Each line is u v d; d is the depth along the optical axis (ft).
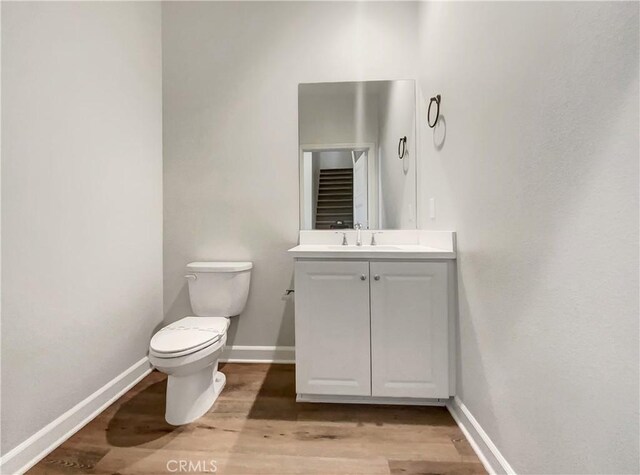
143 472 3.64
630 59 1.90
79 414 4.47
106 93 5.14
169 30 6.81
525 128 2.94
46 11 4.01
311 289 4.88
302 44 6.75
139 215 6.06
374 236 6.66
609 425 2.08
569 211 2.40
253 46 6.79
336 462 3.79
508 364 3.27
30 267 3.78
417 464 3.76
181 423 4.54
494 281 3.54
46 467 3.71
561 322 2.50
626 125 1.93
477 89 3.93
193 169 6.85
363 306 4.83
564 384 2.47
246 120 6.81
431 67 5.79
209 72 6.82
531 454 2.89
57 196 4.16
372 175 6.72
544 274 2.69
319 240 6.71
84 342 4.62
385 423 4.55
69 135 4.37
